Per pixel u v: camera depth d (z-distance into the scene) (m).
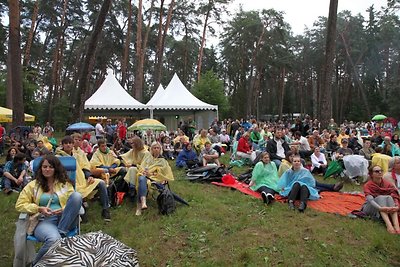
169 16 29.91
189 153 11.19
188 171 9.83
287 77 59.81
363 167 9.23
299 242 5.12
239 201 7.16
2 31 28.58
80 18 36.88
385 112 48.03
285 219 6.09
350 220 6.07
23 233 4.09
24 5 30.69
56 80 37.81
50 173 4.34
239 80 49.50
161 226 5.76
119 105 20.48
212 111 24.88
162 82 53.47
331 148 12.29
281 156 10.50
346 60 48.94
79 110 13.95
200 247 5.00
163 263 4.63
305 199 6.66
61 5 35.09
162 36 31.66
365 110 49.19
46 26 36.00
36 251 4.76
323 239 5.22
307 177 7.21
